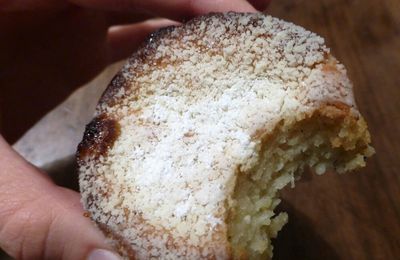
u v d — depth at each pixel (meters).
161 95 0.12
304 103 0.11
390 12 0.18
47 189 0.11
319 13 0.19
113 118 0.11
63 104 0.18
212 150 0.11
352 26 0.18
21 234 0.11
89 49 0.18
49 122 0.18
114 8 0.15
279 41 0.12
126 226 0.10
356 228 0.15
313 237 0.15
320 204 0.15
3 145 0.12
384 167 0.16
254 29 0.12
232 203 0.10
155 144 0.11
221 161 0.10
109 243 0.10
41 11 0.16
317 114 0.11
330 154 0.12
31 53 0.17
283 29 0.12
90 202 0.11
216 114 0.11
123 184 0.11
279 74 0.11
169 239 0.10
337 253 0.15
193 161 0.11
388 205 0.15
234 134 0.11
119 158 0.11
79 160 0.11
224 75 0.11
